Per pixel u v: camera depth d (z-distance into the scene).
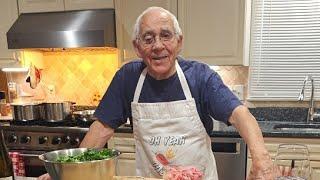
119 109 1.35
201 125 1.28
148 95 1.29
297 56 2.39
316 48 2.34
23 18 2.54
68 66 2.86
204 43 2.26
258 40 2.43
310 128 2.24
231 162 2.02
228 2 2.18
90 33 2.30
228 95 1.16
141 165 1.35
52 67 2.89
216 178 1.35
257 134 1.01
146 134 1.30
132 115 1.34
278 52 2.41
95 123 1.34
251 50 2.45
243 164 2.01
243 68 2.48
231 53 2.23
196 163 1.27
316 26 2.32
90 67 2.82
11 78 2.92
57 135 2.33
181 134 1.27
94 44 2.32
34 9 2.54
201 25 2.25
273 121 2.45
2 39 2.65
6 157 0.99
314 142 1.92
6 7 2.59
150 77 1.28
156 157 1.29
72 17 2.44
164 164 1.28
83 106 2.84
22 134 2.40
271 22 2.39
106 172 0.79
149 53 1.17
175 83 1.26
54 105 2.37
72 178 0.76
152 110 1.28
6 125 2.42
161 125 1.28
